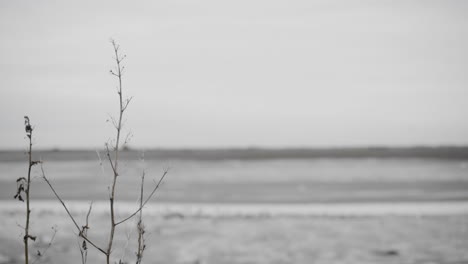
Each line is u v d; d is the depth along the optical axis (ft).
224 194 114.01
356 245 40.29
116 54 6.79
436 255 35.58
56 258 31.07
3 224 45.19
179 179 165.17
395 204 91.09
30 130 6.82
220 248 38.06
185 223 50.47
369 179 171.32
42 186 122.21
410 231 48.24
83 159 380.37
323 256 35.50
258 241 41.83
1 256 30.45
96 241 37.47
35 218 51.11
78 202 89.66
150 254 34.04
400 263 32.83
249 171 239.30
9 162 306.96
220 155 506.89
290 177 187.83
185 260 33.14
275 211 78.38
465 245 39.96
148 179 147.43
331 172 227.81
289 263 33.06
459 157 437.17
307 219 56.70
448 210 79.51
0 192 110.32
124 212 62.23
